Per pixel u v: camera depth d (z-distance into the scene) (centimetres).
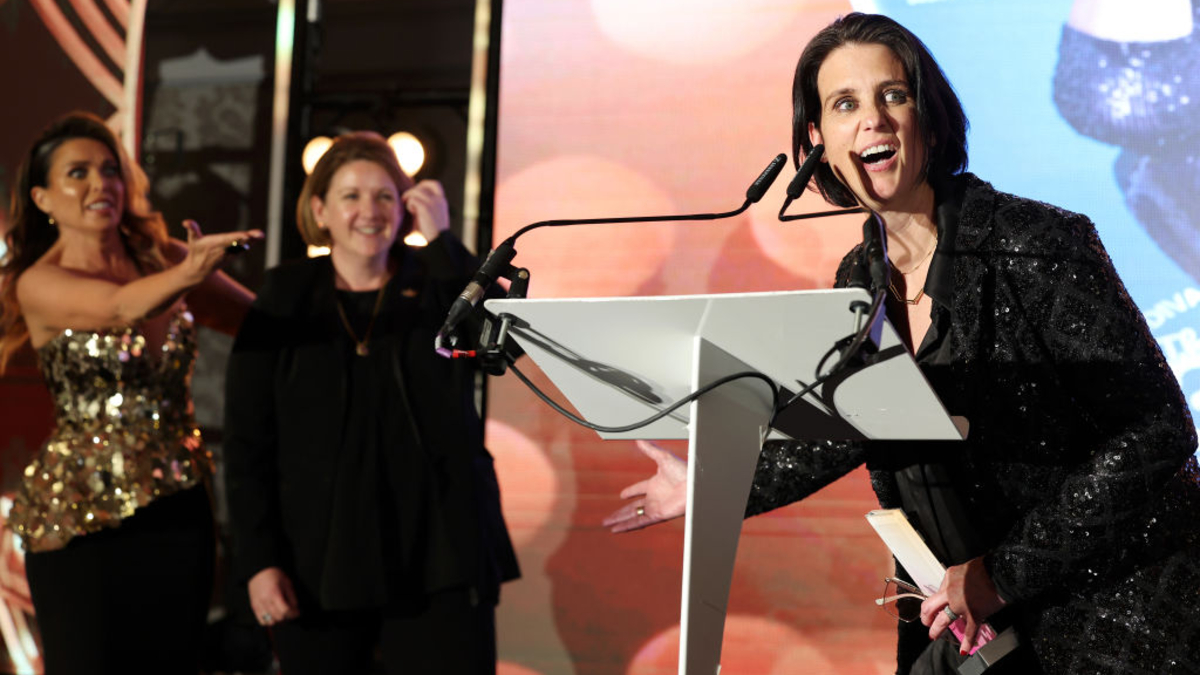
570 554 330
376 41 433
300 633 244
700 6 337
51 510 249
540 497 334
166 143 437
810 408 125
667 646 322
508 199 344
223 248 248
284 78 387
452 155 415
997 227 146
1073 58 302
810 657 309
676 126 335
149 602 248
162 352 263
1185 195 292
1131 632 138
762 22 333
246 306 318
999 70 306
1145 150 295
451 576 235
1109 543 135
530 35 348
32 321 266
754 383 118
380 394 250
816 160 139
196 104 438
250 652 338
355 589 236
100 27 398
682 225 330
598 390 133
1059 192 299
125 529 249
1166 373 137
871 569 309
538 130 344
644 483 169
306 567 245
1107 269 141
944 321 148
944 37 311
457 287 263
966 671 146
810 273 320
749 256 325
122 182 282
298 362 254
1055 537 136
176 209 432
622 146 338
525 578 331
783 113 329
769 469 171
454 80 427
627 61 341
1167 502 140
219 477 395
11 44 400
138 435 254
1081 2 303
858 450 165
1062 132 301
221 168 433
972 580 139
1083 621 141
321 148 376
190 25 442
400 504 242
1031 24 306
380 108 391
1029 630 145
